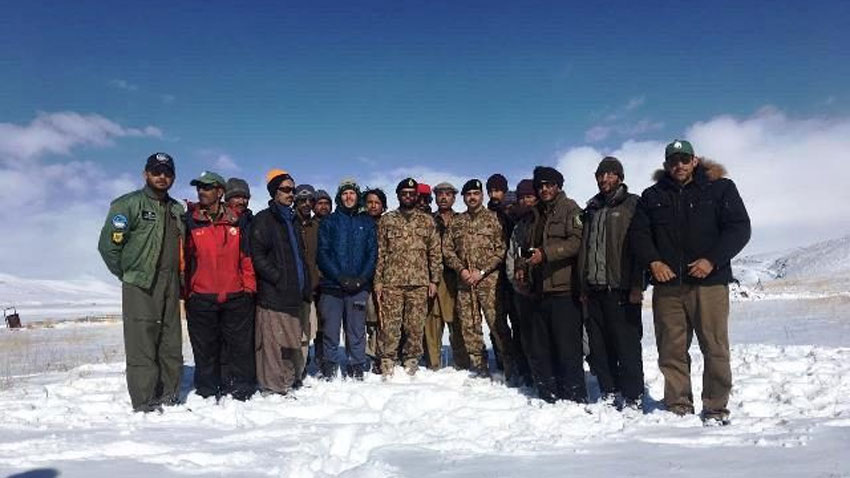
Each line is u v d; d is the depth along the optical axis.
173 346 6.10
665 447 4.11
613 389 5.67
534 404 5.95
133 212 5.84
